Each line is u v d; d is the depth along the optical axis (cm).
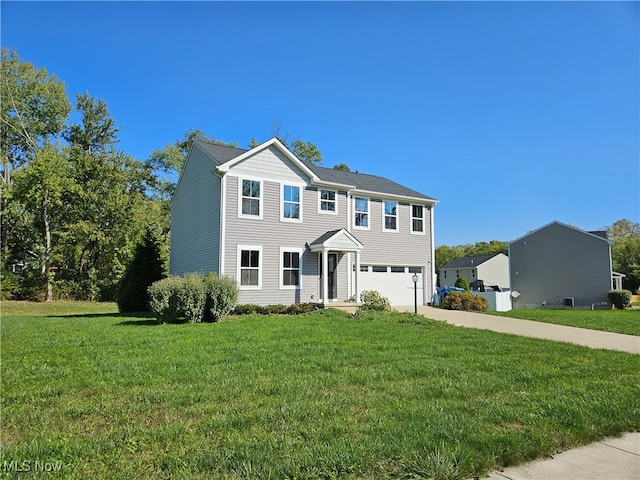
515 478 296
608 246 2861
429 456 312
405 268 2192
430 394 498
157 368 618
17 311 2038
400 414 420
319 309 1605
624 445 363
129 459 316
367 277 2052
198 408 437
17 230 2764
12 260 2764
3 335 961
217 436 362
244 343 848
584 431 381
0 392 493
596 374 630
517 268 3222
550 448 344
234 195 1659
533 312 2008
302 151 4006
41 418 409
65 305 2398
